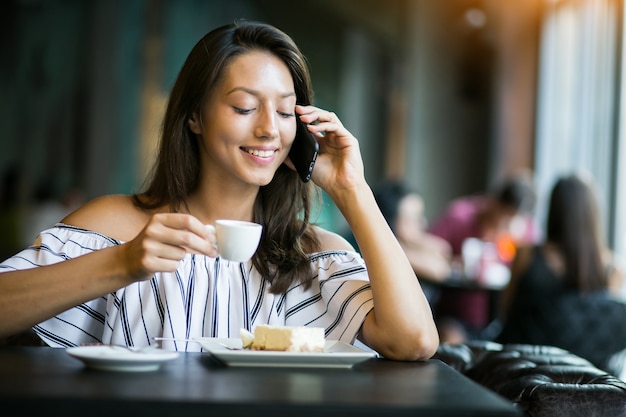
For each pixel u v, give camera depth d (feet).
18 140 36.58
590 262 13.56
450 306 20.02
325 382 4.98
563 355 7.97
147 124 34.71
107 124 35.50
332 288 7.02
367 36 35.94
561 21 24.91
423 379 5.26
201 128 7.10
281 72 6.94
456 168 33.60
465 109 33.37
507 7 28.40
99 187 35.47
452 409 4.33
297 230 7.35
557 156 24.86
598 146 21.42
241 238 5.69
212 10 37.04
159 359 5.14
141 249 5.62
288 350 5.62
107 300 6.93
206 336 6.91
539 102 26.12
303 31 38.19
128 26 35.45
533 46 26.63
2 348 5.91
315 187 7.77
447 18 33.22
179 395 4.37
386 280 6.44
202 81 6.94
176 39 35.65
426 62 34.12
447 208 33.73
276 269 7.16
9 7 37.01
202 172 7.29
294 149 7.09
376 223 6.71
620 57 20.31
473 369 7.77
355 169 6.91
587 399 6.58
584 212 13.58
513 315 13.79
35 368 5.11
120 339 6.81
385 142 35.27
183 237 5.60
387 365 5.97
